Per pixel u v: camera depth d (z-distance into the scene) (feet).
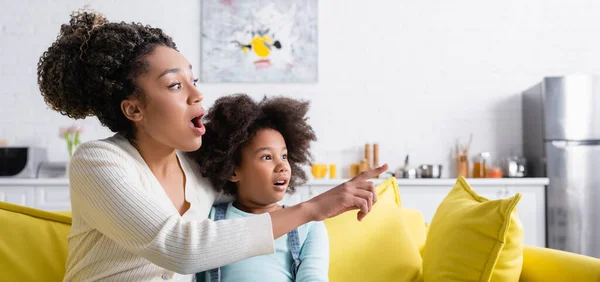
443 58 13.33
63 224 4.10
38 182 11.26
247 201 4.21
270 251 3.10
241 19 13.35
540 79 13.23
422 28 13.38
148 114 3.38
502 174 12.79
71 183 3.27
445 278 4.05
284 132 4.35
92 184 3.14
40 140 13.23
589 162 11.36
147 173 3.48
